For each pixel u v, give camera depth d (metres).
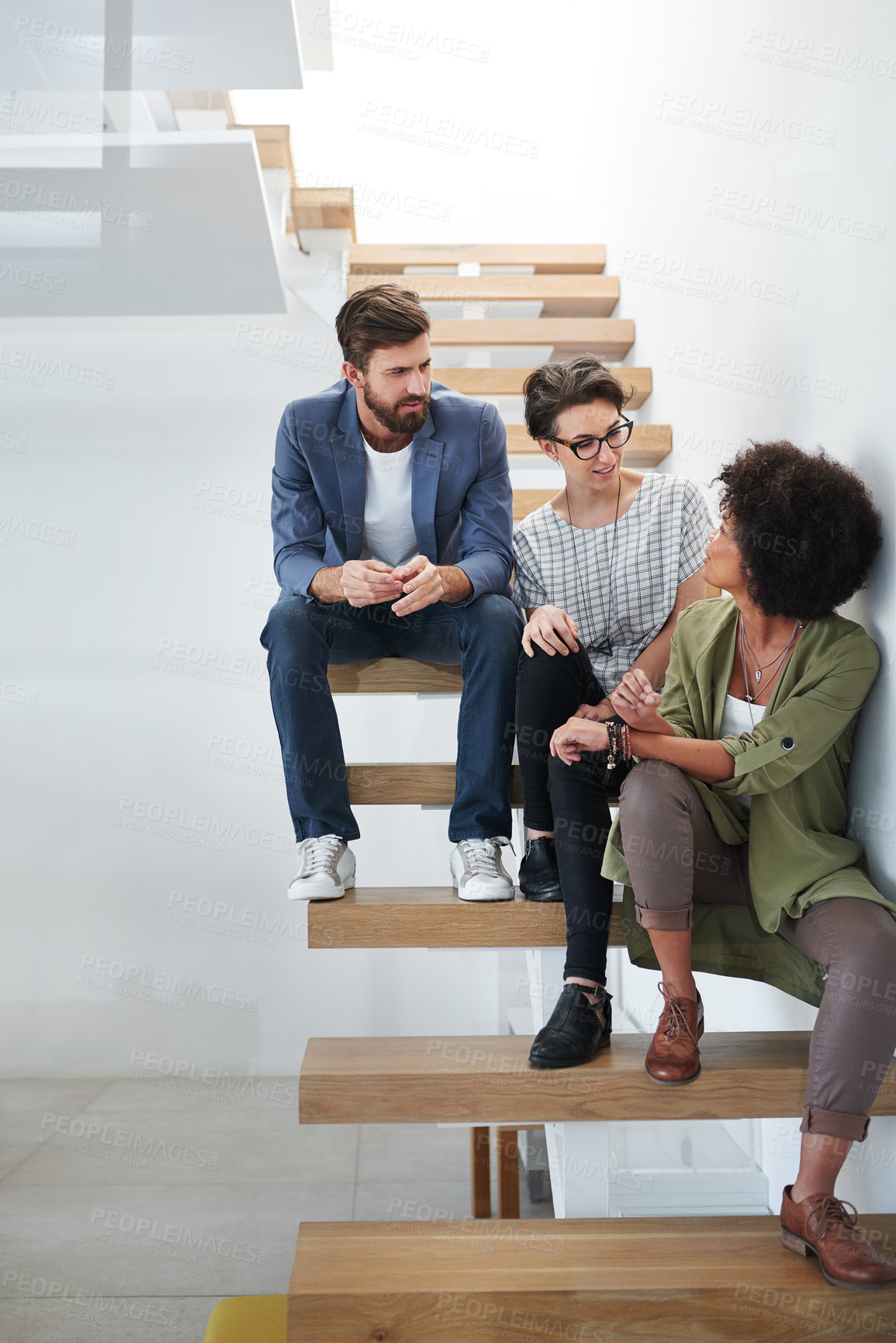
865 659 1.39
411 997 3.91
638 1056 1.42
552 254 3.27
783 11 1.83
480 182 4.07
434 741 3.94
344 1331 1.14
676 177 2.53
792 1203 1.24
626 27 3.06
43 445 3.83
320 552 1.79
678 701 1.55
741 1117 1.35
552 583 1.83
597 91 3.45
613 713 1.52
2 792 3.79
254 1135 3.27
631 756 1.38
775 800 1.38
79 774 3.83
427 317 1.64
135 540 3.87
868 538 1.40
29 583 3.82
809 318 1.70
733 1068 1.35
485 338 2.95
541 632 1.58
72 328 3.84
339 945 1.52
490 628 1.60
